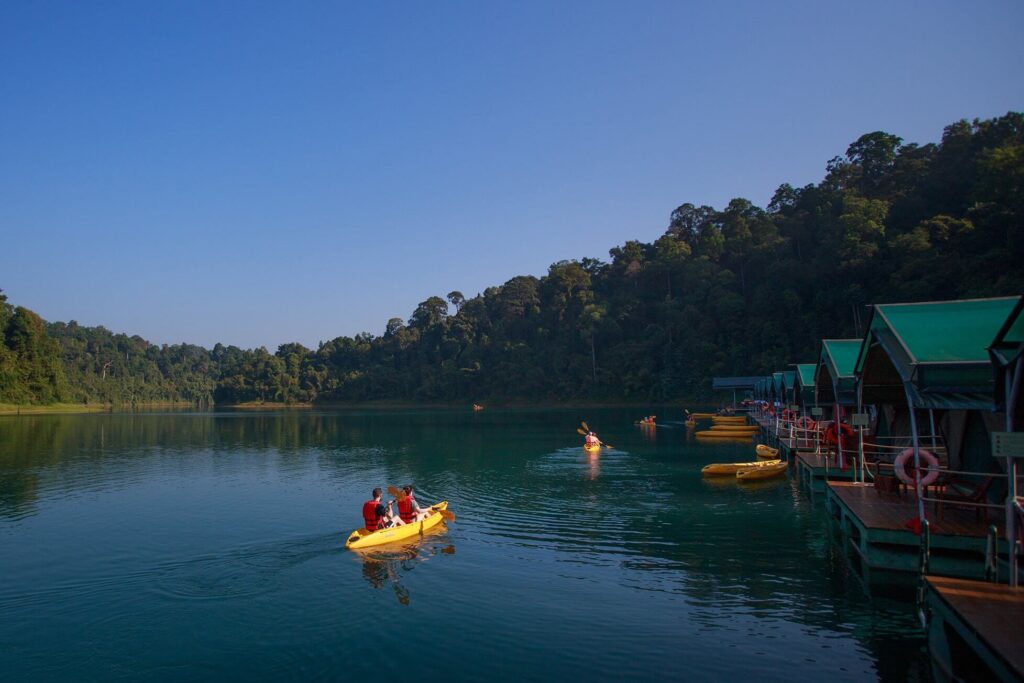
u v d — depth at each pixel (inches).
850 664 385.4
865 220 3287.4
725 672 379.2
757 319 3666.3
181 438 2197.3
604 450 1584.6
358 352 6432.1
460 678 380.2
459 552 652.1
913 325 543.8
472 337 5733.3
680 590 524.1
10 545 708.7
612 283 5285.4
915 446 483.2
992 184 2689.5
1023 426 423.8
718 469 1121.4
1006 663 261.9
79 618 489.4
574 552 645.3
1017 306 380.5
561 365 4726.9
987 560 374.3
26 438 2193.7
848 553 613.0
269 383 6382.9
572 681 372.8
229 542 710.5
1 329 4333.2
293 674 391.9
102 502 974.4
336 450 1727.4
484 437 2075.5
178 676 392.2
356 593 534.6
